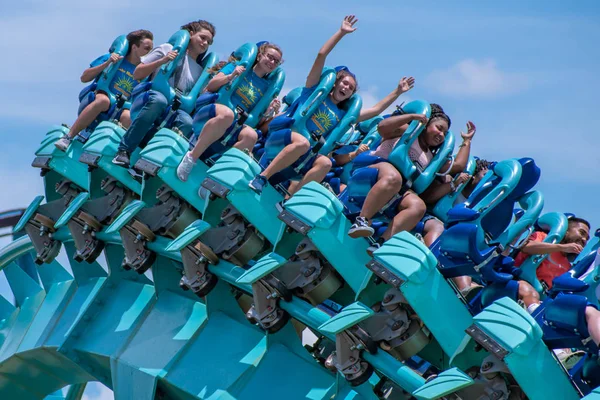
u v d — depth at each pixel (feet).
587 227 120.67
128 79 152.46
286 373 116.37
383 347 103.76
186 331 131.95
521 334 90.27
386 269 98.68
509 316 91.61
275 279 113.09
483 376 94.94
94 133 146.82
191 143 133.69
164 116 138.41
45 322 165.17
